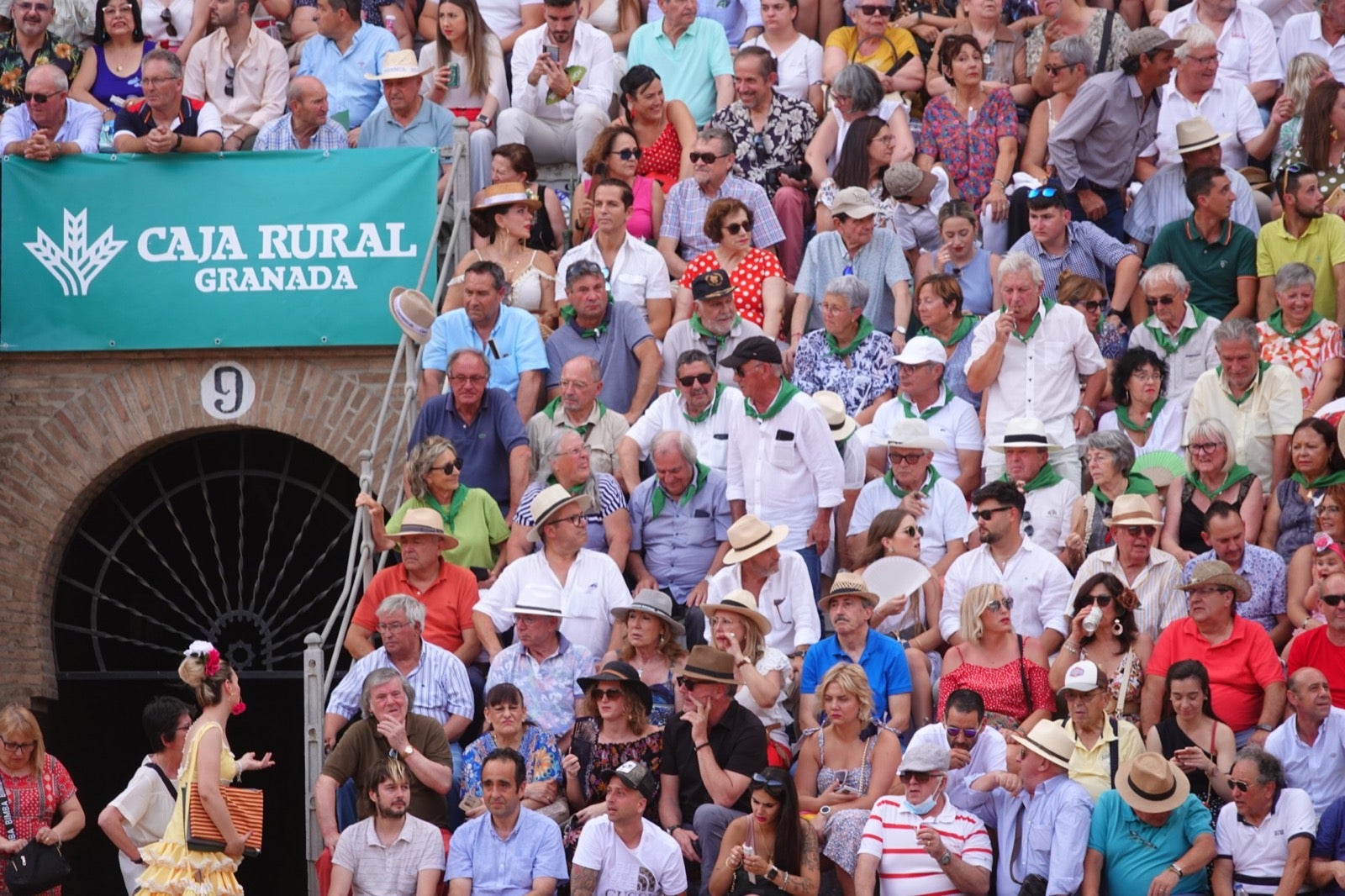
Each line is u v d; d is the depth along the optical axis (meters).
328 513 57.75
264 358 51.56
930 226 49.31
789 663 38.59
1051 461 43.62
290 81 54.66
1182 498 41.81
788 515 41.94
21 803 39.59
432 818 37.06
